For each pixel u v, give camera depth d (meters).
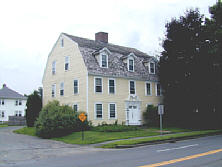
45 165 10.24
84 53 29.50
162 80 34.94
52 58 34.69
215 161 10.18
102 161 10.79
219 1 27.75
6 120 58.03
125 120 31.31
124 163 10.09
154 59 36.81
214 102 31.83
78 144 18.33
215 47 27.45
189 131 26.50
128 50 37.84
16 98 59.97
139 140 18.09
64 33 32.81
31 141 20.50
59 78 32.81
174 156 11.65
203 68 30.53
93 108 28.23
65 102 31.28
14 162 11.19
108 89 30.03
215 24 27.86
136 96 32.91
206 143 16.88
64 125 23.30
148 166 9.30
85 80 28.19
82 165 9.95
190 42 31.69
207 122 34.16
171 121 34.09
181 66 31.92
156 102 35.59
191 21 32.19
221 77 29.67
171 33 33.16
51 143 19.19
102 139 19.53
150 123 32.81
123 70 32.03
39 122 23.67
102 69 29.69
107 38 37.38
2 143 19.03
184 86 31.61
